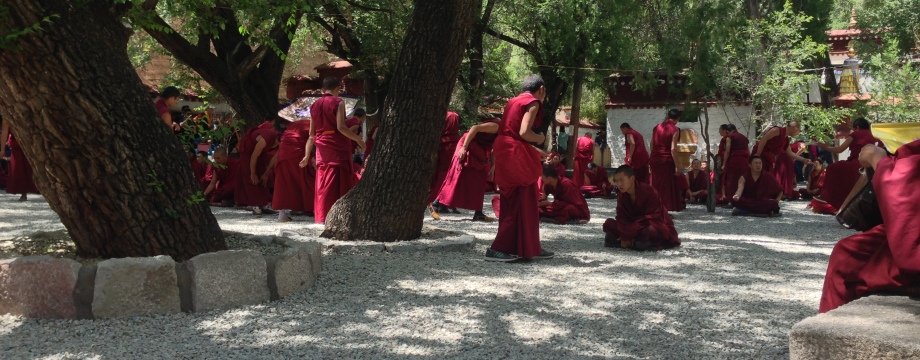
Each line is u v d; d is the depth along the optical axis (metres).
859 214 4.06
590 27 22.12
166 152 5.23
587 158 17.83
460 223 10.31
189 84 22.50
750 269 6.88
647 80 23.39
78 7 4.78
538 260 7.20
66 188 4.93
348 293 5.53
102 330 4.40
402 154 7.66
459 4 7.46
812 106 17.28
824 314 3.27
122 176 4.98
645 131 32.16
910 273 3.26
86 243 5.13
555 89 25.42
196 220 5.32
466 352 4.09
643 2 20.92
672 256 7.61
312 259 5.83
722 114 30.05
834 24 41.59
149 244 5.12
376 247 7.41
